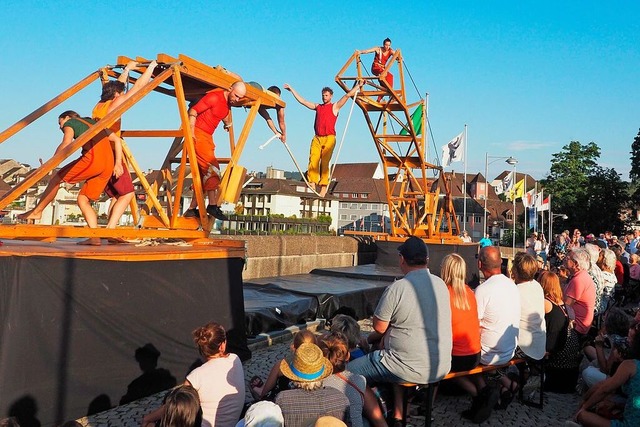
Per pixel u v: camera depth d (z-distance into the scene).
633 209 56.81
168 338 6.08
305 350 3.79
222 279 7.02
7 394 4.49
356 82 16.31
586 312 7.18
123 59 6.80
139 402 5.69
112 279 5.44
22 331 4.62
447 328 4.89
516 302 5.76
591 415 4.84
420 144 20.11
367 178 98.50
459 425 5.45
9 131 5.81
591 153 59.38
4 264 4.60
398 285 4.88
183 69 6.67
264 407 3.56
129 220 22.53
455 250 19.97
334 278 13.85
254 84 8.07
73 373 5.05
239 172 7.70
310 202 83.81
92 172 6.15
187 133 6.79
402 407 4.98
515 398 6.44
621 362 5.02
